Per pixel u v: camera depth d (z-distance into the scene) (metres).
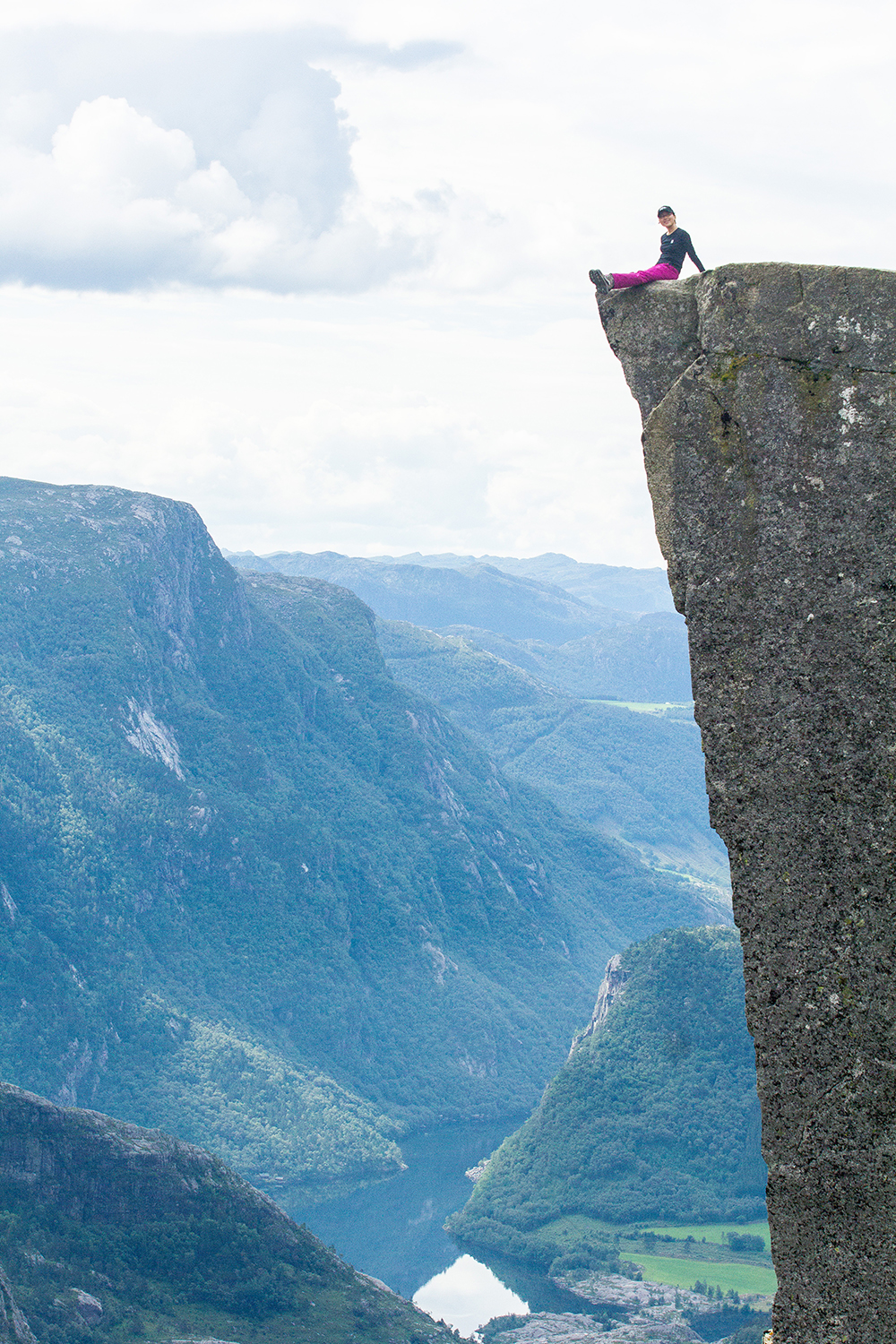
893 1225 6.13
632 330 7.14
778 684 6.56
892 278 6.45
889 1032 6.21
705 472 6.76
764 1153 6.47
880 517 6.41
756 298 6.66
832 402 6.51
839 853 6.38
